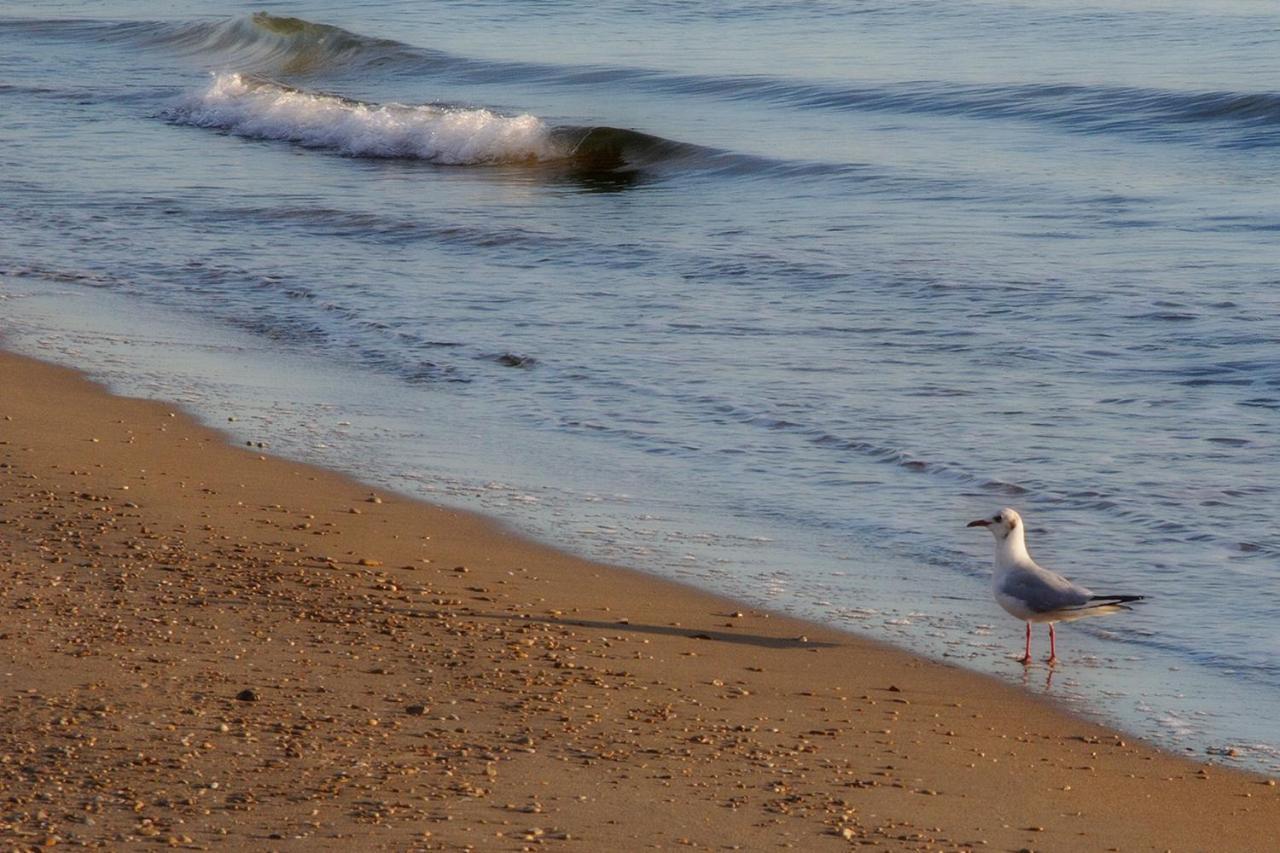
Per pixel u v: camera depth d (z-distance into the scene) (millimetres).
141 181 32969
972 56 50250
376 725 8992
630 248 26109
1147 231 26406
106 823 7574
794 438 16250
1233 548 13070
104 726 8734
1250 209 27906
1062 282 22812
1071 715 9891
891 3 65312
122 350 19594
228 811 7758
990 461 15406
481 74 51438
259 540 12664
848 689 10164
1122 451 15672
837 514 13977
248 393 17750
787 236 26906
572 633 10906
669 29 60906
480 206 30797
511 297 22812
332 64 54531
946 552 13039
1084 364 18844
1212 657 10930
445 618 11062
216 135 40750
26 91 47875
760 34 58562
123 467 14602
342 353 19766
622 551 12891
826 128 39562
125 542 12398
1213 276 22922
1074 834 8133
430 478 14797
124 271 24484
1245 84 41125
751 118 41688
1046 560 12922
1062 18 58312
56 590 11180
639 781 8422
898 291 22656
